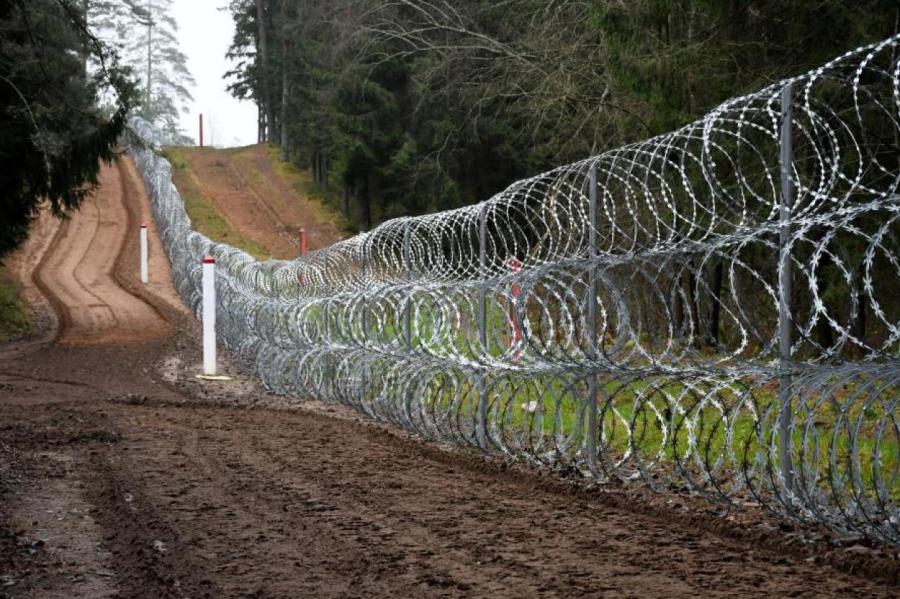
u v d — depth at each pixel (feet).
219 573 28.43
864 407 30.86
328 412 68.95
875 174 60.80
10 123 113.70
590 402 42.34
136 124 332.60
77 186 125.90
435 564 29.01
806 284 60.13
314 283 76.74
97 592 26.99
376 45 172.76
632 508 37.14
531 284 44.29
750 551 30.50
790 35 65.62
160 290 184.24
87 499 39.50
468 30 143.54
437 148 189.16
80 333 137.49
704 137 35.70
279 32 290.56
